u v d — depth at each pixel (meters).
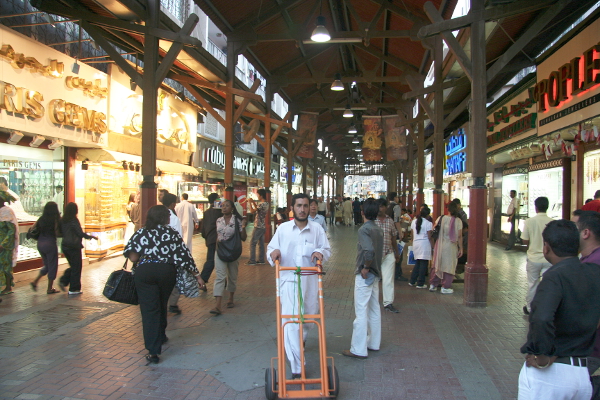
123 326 5.45
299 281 3.61
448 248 7.59
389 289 6.41
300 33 11.98
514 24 8.62
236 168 22.61
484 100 6.82
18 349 4.62
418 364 4.33
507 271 9.72
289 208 19.42
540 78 9.55
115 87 10.66
